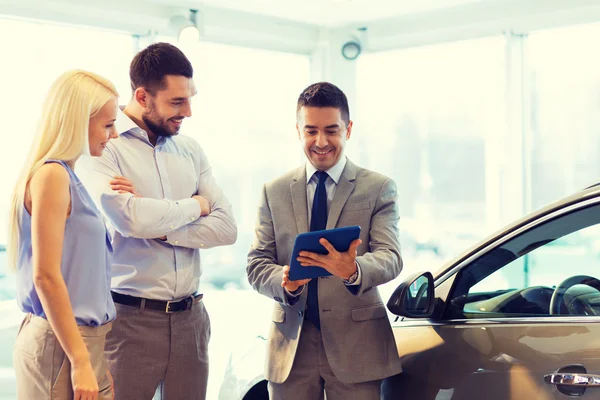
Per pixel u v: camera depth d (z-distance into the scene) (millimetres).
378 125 6219
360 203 2152
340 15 5680
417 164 6191
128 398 2240
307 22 5883
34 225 1805
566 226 1893
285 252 2211
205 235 2383
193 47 5227
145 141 2385
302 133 2162
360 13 5629
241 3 5324
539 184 5680
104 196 2244
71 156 1871
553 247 1907
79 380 1796
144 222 2223
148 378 2262
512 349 1840
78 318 1904
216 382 4543
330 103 2105
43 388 1843
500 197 5754
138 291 2271
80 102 1873
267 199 2275
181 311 2320
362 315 2104
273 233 2264
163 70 2271
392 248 2098
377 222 2148
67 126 1858
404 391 2104
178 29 5145
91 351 1935
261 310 6328
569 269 1876
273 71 6184
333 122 2109
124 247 2309
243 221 6160
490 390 1852
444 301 2105
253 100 6074
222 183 5996
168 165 2424
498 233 2045
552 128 5613
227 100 5938
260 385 2549
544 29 5402
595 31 5367
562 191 5637
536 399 1749
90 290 1929
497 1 5285
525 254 1961
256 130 6102
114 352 2244
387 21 5852
